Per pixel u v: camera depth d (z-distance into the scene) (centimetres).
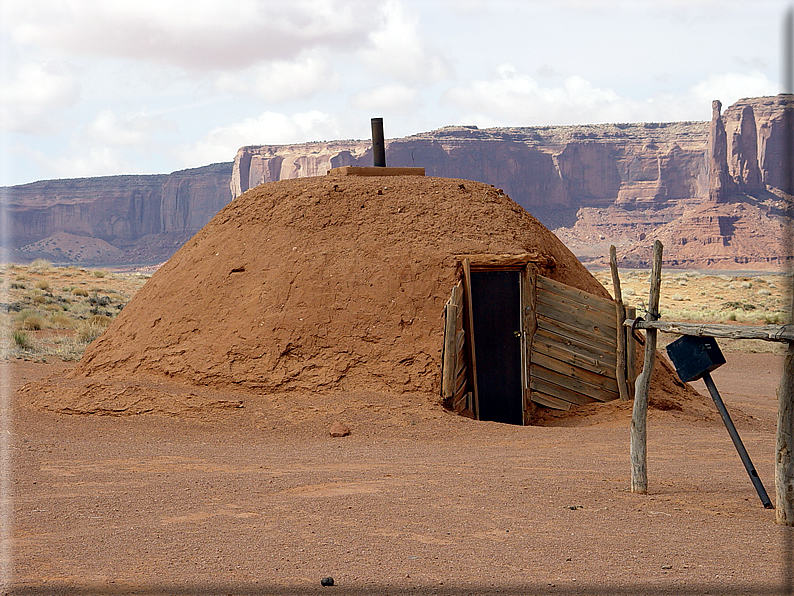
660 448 1117
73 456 1008
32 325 2905
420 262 1417
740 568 564
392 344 1344
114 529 671
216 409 1264
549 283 1416
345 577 547
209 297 1455
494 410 1384
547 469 940
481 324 1401
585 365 1405
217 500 773
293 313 1378
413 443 1134
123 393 1305
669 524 688
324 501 766
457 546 619
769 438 1224
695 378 797
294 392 1308
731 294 5500
